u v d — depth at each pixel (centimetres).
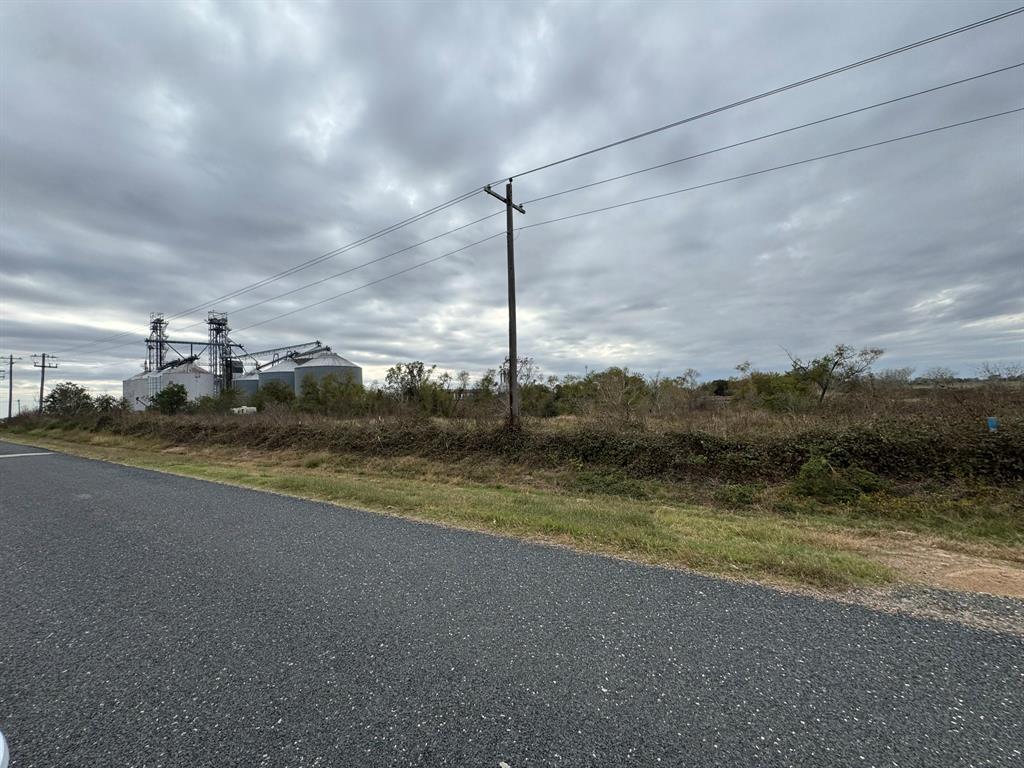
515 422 1450
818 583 444
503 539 612
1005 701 258
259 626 359
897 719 242
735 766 210
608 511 771
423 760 215
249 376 6238
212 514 777
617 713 249
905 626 354
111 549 574
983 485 817
